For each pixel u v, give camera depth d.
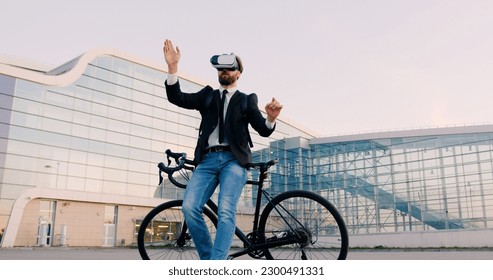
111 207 33.09
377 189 37.56
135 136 35.47
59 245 29.39
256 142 40.94
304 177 41.88
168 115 38.00
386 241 24.17
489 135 34.12
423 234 23.08
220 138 3.40
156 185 35.88
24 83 29.98
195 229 3.36
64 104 31.81
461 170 34.34
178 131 38.41
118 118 34.72
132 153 35.03
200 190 3.38
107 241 32.22
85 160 32.25
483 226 32.41
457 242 22.05
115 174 33.69
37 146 29.89
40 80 30.50
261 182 3.55
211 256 3.17
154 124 36.88
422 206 35.12
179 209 3.96
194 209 3.32
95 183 32.47
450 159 35.03
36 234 28.73
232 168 3.35
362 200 38.03
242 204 32.09
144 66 37.19
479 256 11.41
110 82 34.78
